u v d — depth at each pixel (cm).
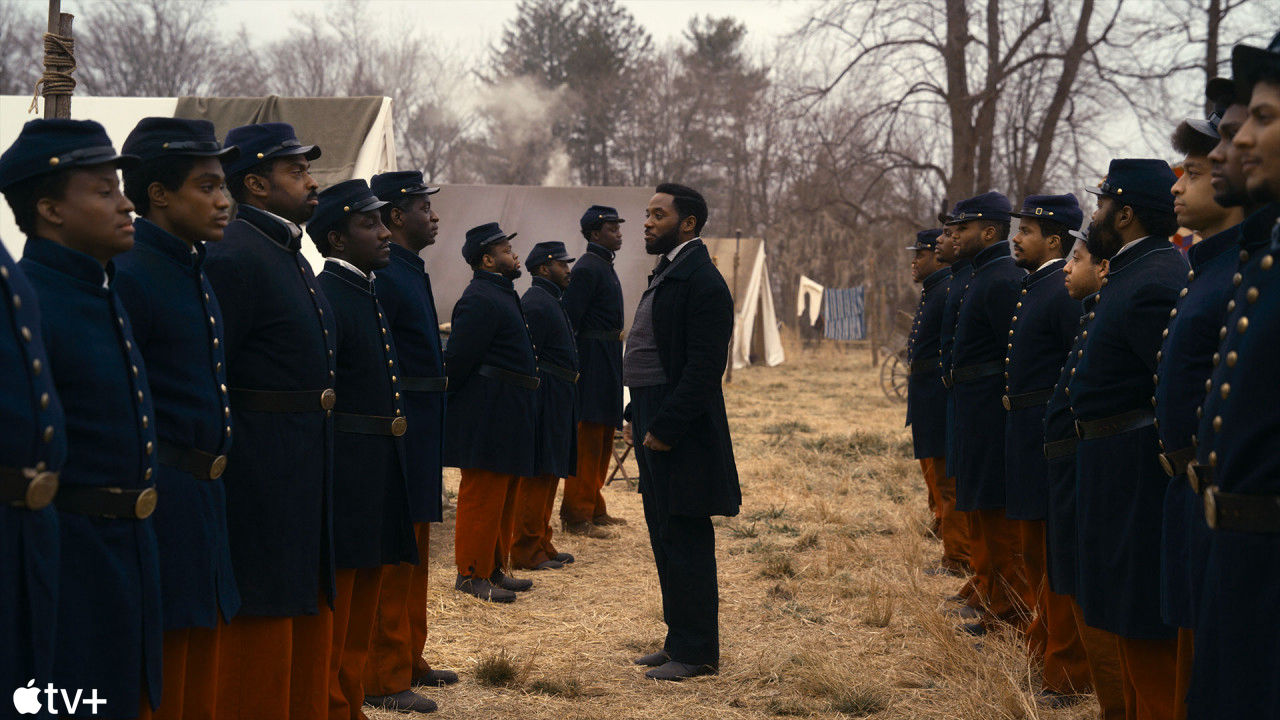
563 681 463
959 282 615
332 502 343
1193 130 274
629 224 1359
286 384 327
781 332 3600
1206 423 231
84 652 238
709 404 470
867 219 3031
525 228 1340
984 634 529
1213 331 263
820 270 3647
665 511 476
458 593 601
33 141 240
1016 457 459
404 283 461
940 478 671
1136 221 339
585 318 787
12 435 204
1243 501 216
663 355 480
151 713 257
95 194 242
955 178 2700
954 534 663
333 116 934
